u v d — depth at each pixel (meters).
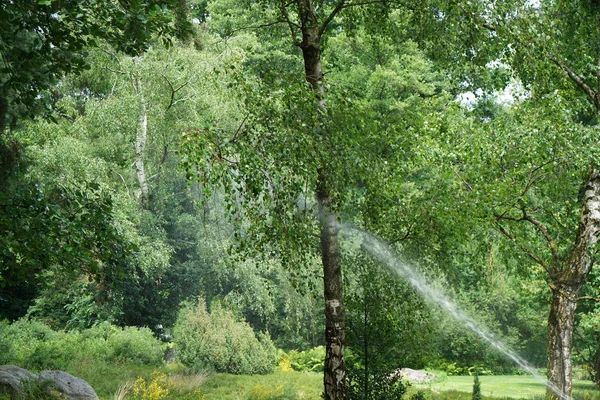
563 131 12.59
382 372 12.02
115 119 22.86
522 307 27.16
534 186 14.16
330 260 10.45
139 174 25.67
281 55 21.62
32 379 12.41
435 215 11.89
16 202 8.36
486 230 13.72
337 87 9.63
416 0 12.07
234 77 9.46
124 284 27.06
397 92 27.70
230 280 28.41
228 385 19.55
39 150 19.89
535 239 14.89
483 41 11.89
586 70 14.02
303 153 8.96
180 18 8.72
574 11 13.98
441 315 24.28
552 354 12.95
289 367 27.88
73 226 8.45
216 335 23.17
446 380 25.11
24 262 8.85
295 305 27.41
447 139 12.98
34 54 8.34
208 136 8.70
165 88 22.03
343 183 9.42
